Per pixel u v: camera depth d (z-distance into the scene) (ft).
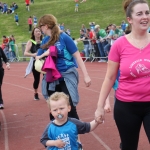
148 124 11.86
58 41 17.24
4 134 22.61
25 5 169.48
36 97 33.60
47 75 17.06
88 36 68.33
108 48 61.77
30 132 22.67
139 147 18.74
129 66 11.89
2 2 181.16
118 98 12.47
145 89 11.86
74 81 17.29
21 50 84.38
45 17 17.52
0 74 29.99
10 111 29.48
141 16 11.89
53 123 12.96
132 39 12.21
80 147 13.51
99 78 45.83
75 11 150.30
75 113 17.20
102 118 12.88
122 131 12.53
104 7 149.18
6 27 146.82
